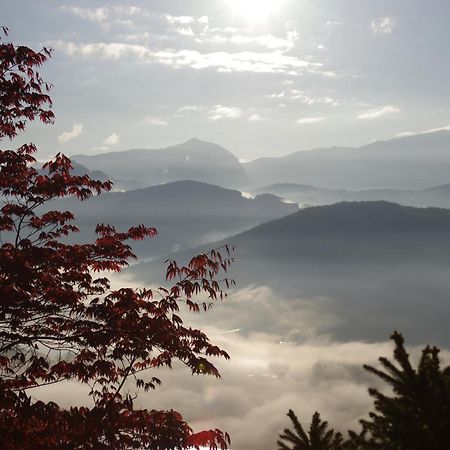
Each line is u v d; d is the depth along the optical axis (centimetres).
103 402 1275
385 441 532
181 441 1222
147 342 1269
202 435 1233
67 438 1112
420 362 535
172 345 1292
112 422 1178
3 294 1163
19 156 1402
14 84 1369
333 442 602
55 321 1310
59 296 1264
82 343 1252
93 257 1420
